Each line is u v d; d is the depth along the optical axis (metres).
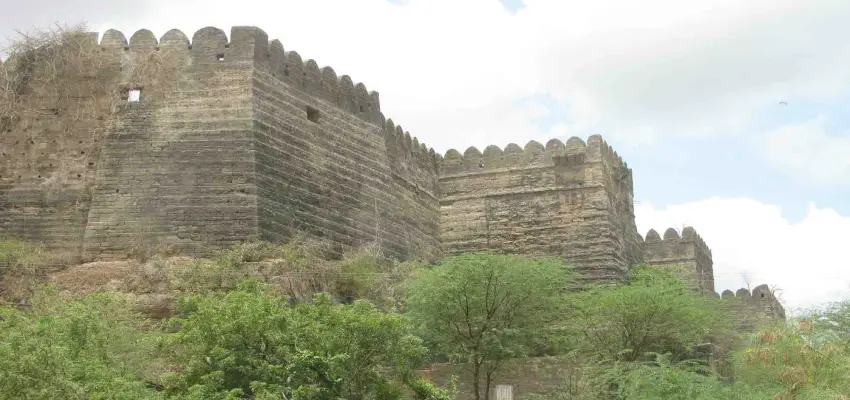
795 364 29.75
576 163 49.09
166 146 37.56
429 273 37.06
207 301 27.34
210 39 39.03
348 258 38.94
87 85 38.84
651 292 39.03
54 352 22.36
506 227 49.12
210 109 38.06
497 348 35.62
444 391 29.11
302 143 39.88
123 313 30.61
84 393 22.23
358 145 43.00
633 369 34.44
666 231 56.22
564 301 40.00
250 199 36.78
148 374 27.44
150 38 39.28
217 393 24.44
